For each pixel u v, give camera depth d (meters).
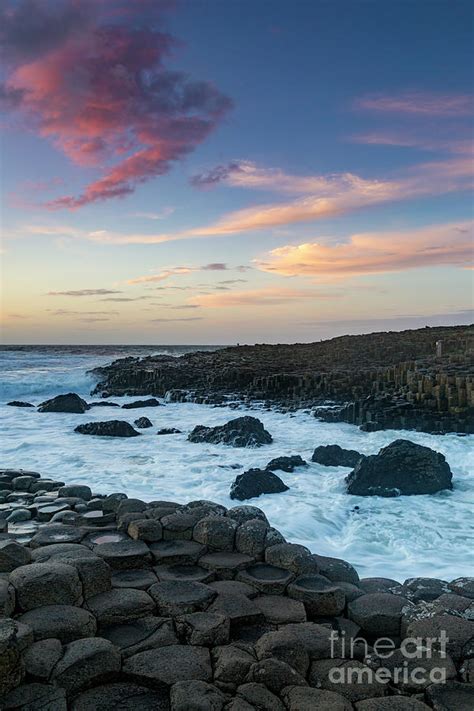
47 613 4.57
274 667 4.07
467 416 18.55
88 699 3.89
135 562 5.83
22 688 3.80
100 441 16.94
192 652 4.38
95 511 7.52
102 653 4.09
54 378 37.78
